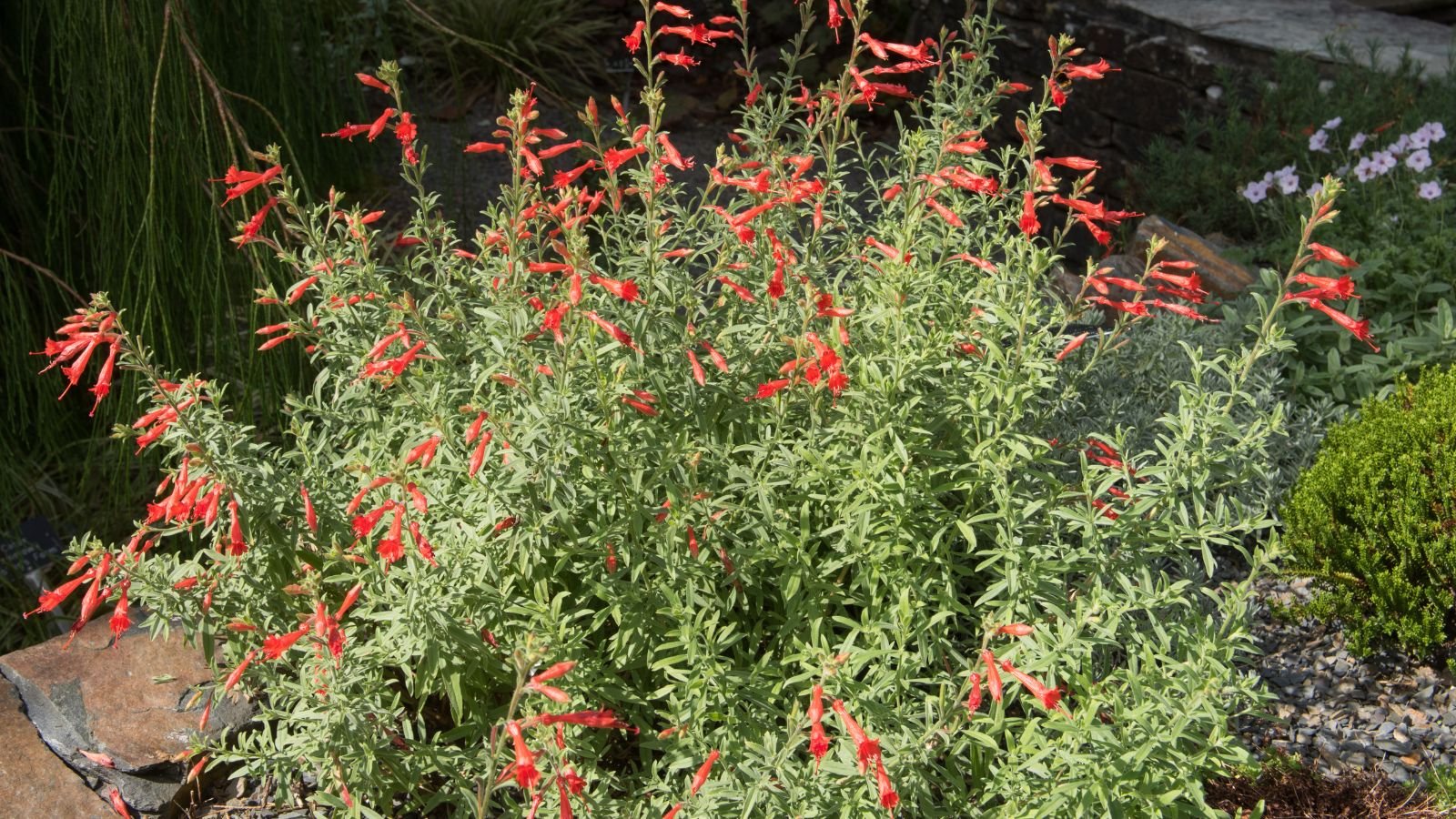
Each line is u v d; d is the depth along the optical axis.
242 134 3.85
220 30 4.38
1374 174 5.02
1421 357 4.33
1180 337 4.23
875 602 2.60
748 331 2.94
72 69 3.97
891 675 2.38
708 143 8.34
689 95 8.95
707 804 2.29
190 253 4.18
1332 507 3.50
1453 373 3.59
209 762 2.89
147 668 3.09
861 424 2.63
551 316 2.35
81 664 3.10
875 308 2.82
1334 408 4.23
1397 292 4.67
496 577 2.53
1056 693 2.05
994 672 2.08
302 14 4.87
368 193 6.20
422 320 2.67
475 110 8.10
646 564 2.74
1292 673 3.42
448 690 2.57
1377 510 3.40
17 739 2.94
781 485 2.75
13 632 4.11
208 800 2.91
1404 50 6.09
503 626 2.62
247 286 4.21
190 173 4.00
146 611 3.29
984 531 2.70
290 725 2.64
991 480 2.69
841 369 2.60
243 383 4.20
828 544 2.88
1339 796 2.97
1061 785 2.30
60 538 4.40
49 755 2.91
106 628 3.24
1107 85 6.80
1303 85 5.81
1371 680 3.39
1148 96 6.57
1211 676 2.37
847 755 2.26
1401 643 3.36
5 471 4.27
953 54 3.47
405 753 2.56
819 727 2.03
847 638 2.48
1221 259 5.07
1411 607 3.30
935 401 2.82
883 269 2.93
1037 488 2.95
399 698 2.71
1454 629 3.47
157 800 2.85
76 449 4.63
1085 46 6.89
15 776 2.86
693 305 2.94
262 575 2.71
